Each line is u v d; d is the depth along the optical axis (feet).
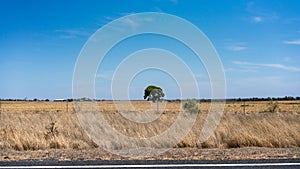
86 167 22.57
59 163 23.86
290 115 50.72
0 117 51.31
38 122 46.98
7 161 24.64
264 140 34.65
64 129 40.70
